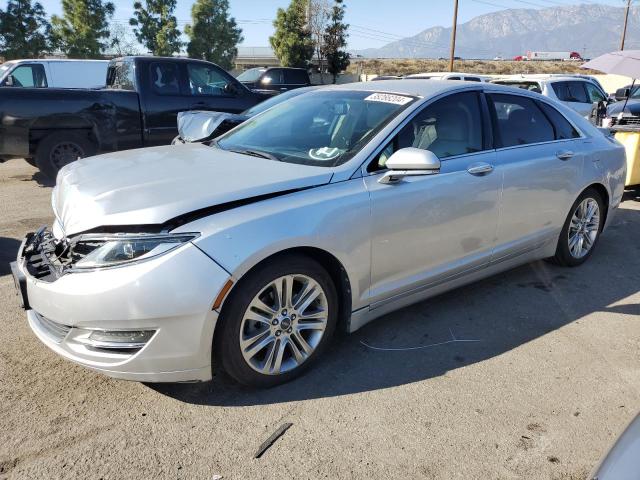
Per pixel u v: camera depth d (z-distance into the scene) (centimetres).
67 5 3061
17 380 303
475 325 383
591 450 259
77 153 836
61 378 307
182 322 257
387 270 334
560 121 469
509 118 420
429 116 363
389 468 244
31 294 280
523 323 388
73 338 265
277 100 684
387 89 389
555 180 438
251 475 239
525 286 455
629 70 744
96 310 254
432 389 305
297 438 263
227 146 393
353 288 318
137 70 875
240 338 278
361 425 273
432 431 270
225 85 970
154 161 345
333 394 299
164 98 892
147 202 270
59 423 269
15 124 771
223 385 305
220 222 268
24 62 1253
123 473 238
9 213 670
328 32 3734
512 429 272
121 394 294
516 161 406
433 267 363
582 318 397
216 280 259
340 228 302
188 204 268
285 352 309
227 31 3834
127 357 261
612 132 771
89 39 3083
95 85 1331
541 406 292
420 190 339
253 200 285
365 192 315
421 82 404
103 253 258
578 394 303
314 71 3844
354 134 348
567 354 346
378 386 307
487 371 324
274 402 291
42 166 815
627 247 569
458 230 368
